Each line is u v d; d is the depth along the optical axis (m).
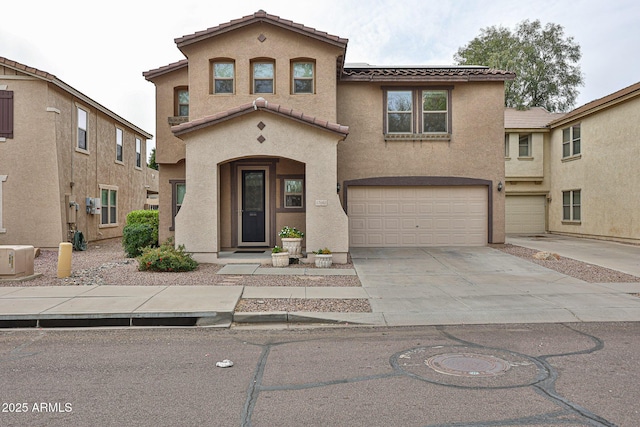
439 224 16.70
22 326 7.49
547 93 35.34
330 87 15.02
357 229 16.59
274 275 11.27
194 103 15.02
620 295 9.27
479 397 4.51
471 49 36.91
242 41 15.05
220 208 14.91
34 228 16.44
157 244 16.83
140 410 4.26
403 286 10.12
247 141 13.05
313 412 4.21
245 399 4.52
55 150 16.53
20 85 16.41
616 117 19.45
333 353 6.03
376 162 16.56
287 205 15.15
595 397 4.49
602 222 20.44
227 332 7.16
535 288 9.96
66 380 5.04
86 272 11.62
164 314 7.59
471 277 11.20
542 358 5.74
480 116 16.67
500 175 16.69
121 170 23.69
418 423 3.98
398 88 16.66
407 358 5.78
